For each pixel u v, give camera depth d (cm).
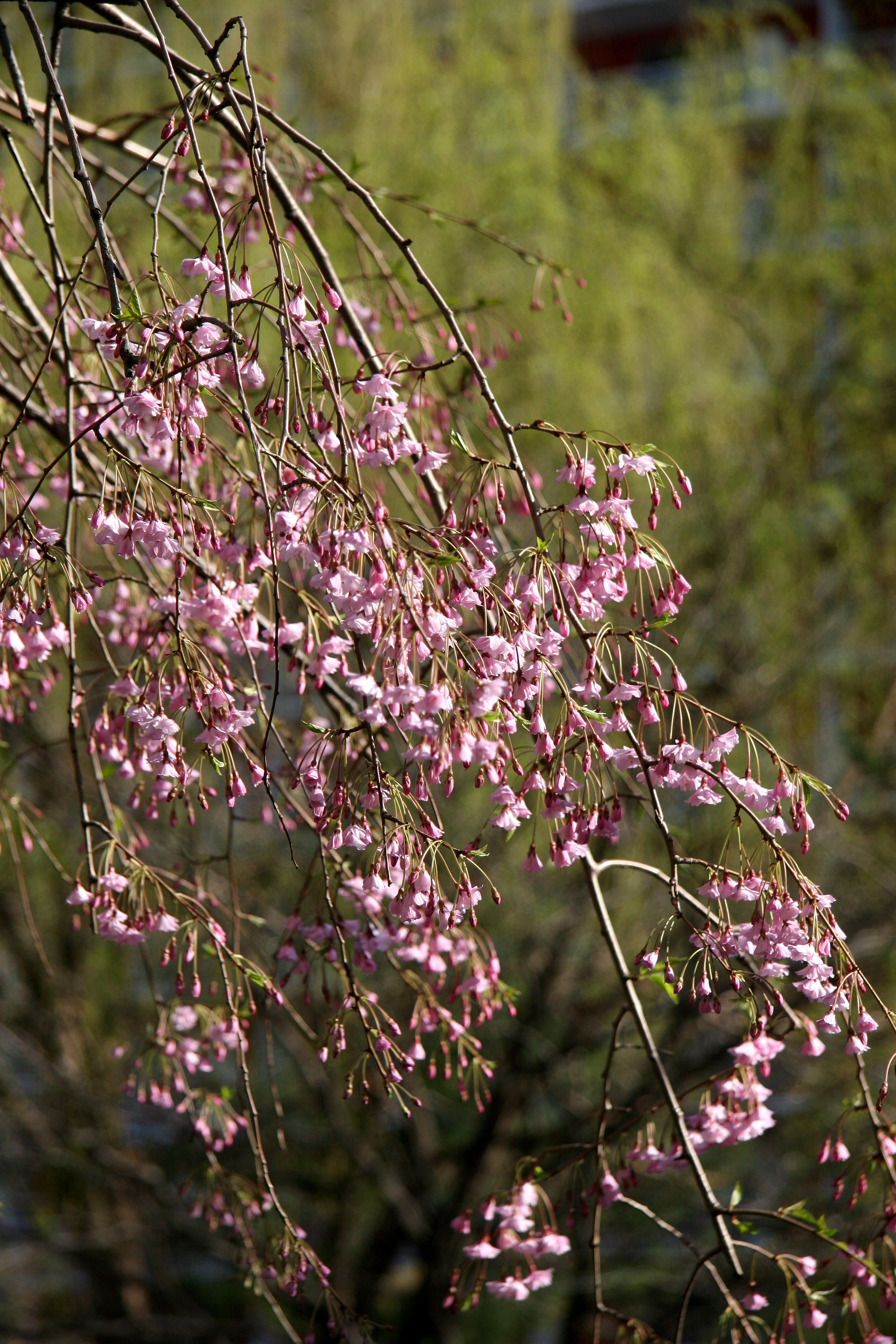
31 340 323
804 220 989
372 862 211
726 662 816
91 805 704
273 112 249
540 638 202
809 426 915
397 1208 771
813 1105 712
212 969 342
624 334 897
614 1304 765
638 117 988
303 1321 794
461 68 909
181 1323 784
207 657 220
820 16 1407
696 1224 770
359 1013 231
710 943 218
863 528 892
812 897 213
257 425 215
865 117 967
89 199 211
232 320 193
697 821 728
